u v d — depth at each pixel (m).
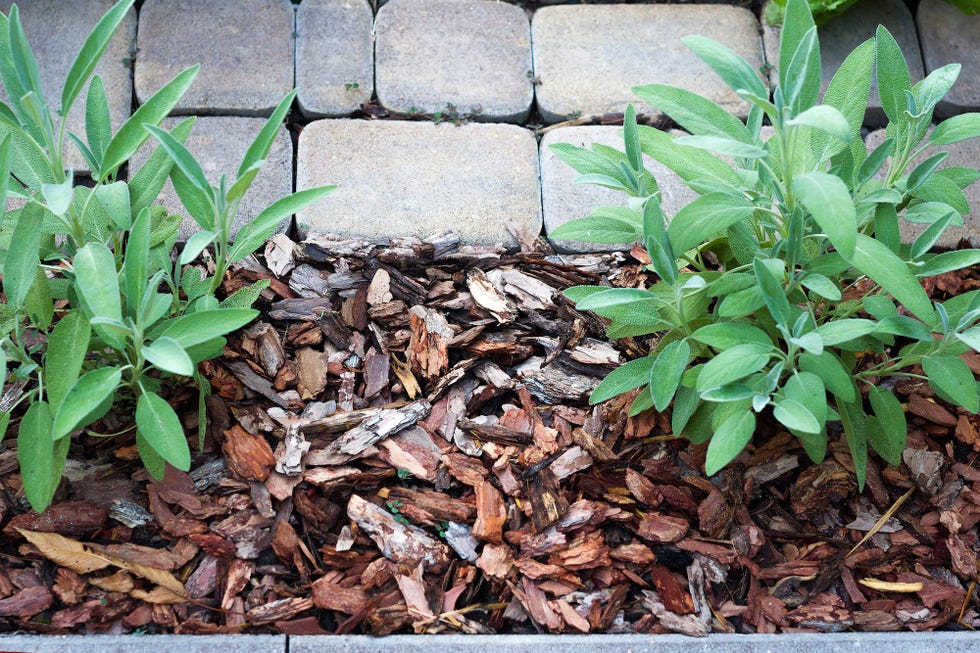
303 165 2.02
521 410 1.76
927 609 1.56
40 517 1.53
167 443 1.36
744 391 1.43
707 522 1.64
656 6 2.34
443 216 1.99
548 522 1.60
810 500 1.69
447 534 1.59
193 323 1.41
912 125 1.53
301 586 1.52
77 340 1.39
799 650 1.46
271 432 1.68
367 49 2.20
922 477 1.73
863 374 1.65
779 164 1.51
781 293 1.39
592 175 1.58
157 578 1.49
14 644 1.36
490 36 2.25
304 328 1.81
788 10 1.40
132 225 1.56
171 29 2.16
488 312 1.86
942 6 2.35
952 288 1.97
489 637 1.43
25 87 1.38
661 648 1.45
